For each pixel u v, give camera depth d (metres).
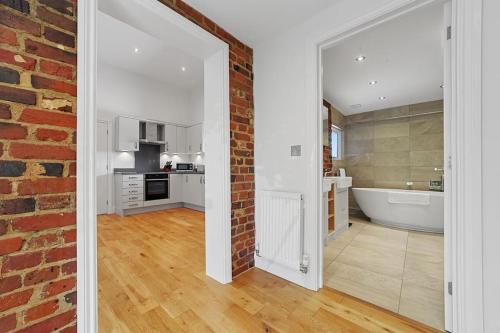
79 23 1.04
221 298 1.59
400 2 1.30
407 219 3.47
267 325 1.33
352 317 1.41
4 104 0.86
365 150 4.76
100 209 4.24
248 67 2.09
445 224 1.26
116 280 1.82
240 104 1.99
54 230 0.96
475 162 1.07
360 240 2.95
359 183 4.81
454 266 1.18
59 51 0.99
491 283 1.04
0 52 0.85
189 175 4.87
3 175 0.85
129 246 2.57
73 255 1.01
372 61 2.62
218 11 1.64
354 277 1.93
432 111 4.02
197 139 5.30
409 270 2.06
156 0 1.37
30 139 0.91
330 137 4.05
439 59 2.56
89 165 1.06
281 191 1.91
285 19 1.74
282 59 1.92
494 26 1.03
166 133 5.14
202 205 4.55
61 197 0.99
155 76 4.73
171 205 4.96
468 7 1.09
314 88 1.71
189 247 2.54
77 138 1.03
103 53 3.68
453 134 1.17
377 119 4.59
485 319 1.06
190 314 1.42
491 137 1.04
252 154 2.12
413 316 1.42
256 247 2.09
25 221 0.90
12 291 0.86
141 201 4.36
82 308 1.02
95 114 1.09
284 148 1.91
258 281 1.84
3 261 0.85
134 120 4.50
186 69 4.36
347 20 1.52
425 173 4.11
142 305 1.50
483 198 1.06
